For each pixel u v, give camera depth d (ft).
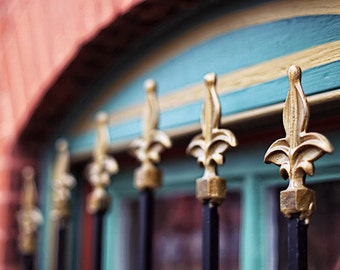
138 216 5.41
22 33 5.79
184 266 4.92
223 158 3.38
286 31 3.59
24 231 5.79
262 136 4.09
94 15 4.72
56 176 5.46
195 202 4.85
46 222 6.04
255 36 3.81
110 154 5.36
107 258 5.60
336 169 3.63
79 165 6.05
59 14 5.22
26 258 5.76
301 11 3.51
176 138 4.44
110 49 4.99
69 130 5.91
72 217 5.98
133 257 5.41
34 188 6.05
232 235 4.46
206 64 4.19
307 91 3.38
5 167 6.01
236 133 4.12
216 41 4.13
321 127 3.65
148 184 4.14
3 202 5.98
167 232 5.18
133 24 4.58
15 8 5.93
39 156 6.23
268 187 4.16
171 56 4.56
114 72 5.24
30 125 5.88
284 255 3.99
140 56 4.92
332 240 3.75
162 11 4.35
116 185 5.68
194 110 4.22
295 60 3.49
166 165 5.03
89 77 5.42
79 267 5.94
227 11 4.06
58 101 5.68
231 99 3.90
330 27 3.31
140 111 4.84
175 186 5.02
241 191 4.39
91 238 5.98
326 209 3.80
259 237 4.13
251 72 3.78
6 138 6.06
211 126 3.47
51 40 5.33
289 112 3.03
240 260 4.34
